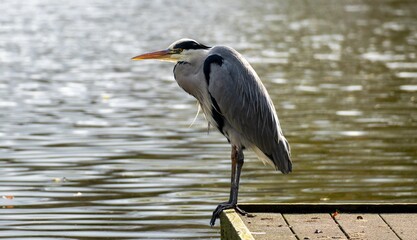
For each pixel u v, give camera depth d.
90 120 17.73
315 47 31.64
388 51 30.33
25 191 12.45
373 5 52.47
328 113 18.61
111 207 11.73
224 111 9.25
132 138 16.03
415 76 24.17
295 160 14.46
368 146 15.45
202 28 38.44
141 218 11.26
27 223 10.97
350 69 25.70
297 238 8.08
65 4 50.91
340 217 8.84
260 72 24.97
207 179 13.21
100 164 14.07
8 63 26.81
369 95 20.95
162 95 21.02
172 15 45.31
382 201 12.08
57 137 16.05
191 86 9.45
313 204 9.05
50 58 28.09
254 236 8.12
